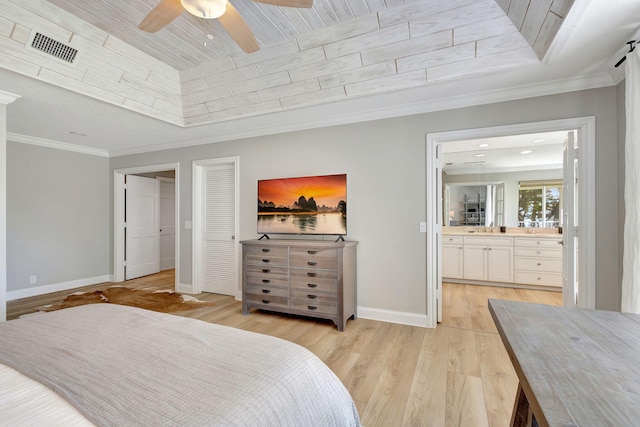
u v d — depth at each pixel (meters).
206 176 4.48
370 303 3.29
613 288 2.41
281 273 3.26
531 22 1.95
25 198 4.23
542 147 4.59
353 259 3.27
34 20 2.20
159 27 1.82
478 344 2.64
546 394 0.63
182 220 4.53
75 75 2.62
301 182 3.58
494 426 1.62
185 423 0.75
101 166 5.15
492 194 5.65
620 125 2.35
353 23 2.37
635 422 0.54
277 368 1.04
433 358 2.39
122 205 5.28
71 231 4.73
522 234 4.89
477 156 5.11
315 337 2.81
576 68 2.32
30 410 0.81
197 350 1.16
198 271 4.42
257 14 2.27
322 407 1.01
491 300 1.30
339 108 3.19
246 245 3.46
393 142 3.20
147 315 1.57
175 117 3.63
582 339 0.91
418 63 2.50
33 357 1.09
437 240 3.19
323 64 2.71
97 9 2.24
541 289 4.69
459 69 2.43
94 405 0.82
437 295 3.19
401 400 1.86
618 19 1.69
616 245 2.40
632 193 1.90
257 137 3.93
